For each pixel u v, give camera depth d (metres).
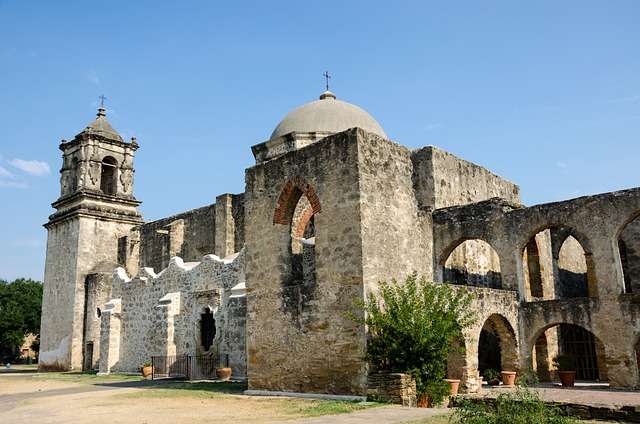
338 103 33.47
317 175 19.22
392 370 16.58
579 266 34.03
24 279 69.56
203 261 28.69
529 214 24.03
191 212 38.59
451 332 16.98
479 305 21.23
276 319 19.66
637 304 21.05
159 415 14.99
